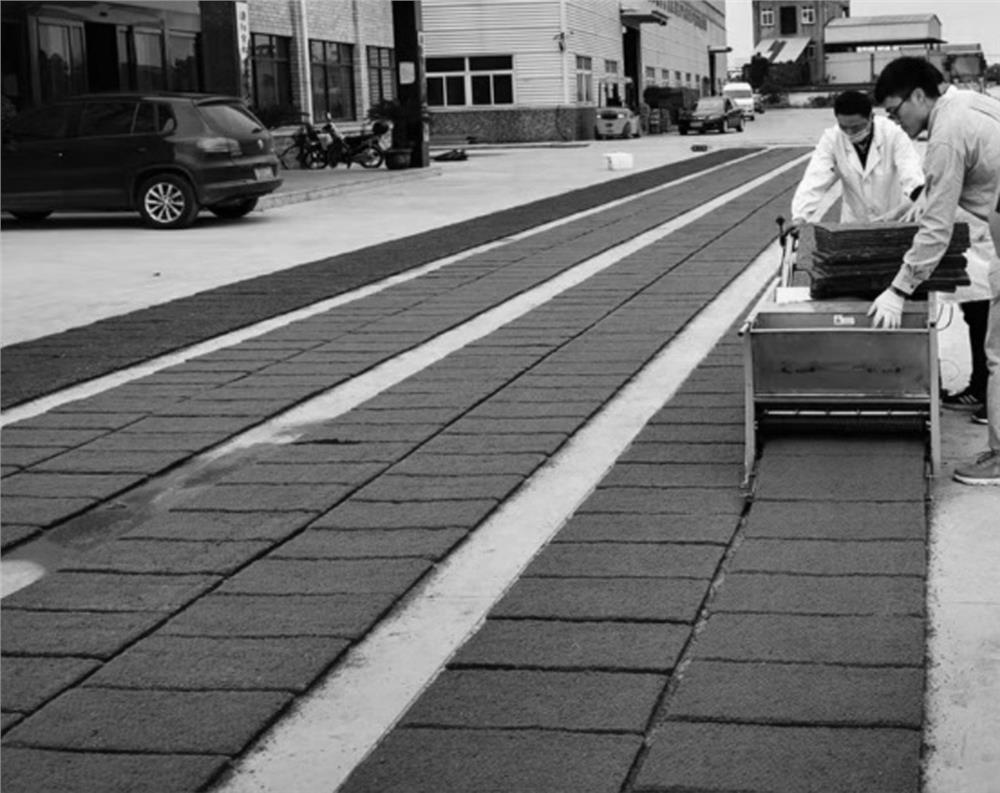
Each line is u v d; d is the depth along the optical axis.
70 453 7.12
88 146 18.50
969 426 6.91
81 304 12.06
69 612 4.93
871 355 6.13
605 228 16.94
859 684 4.07
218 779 3.77
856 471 6.13
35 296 12.57
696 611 4.67
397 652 4.54
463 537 5.56
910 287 5.99
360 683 4.32
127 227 18.92
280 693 4.20
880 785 3.52
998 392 5.90
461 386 8.22
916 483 5.93
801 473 6.14
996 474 5.94
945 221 5.85
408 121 30.52
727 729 3.85
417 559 5.29
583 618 4.64
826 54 86.12
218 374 8.87
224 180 18.52
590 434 7.13
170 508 6.17
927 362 6.10
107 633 4.71
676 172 28.20
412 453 6.83
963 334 7.86
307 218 19.77
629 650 4.37
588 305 11.00
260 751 3.92
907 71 5.88
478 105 50.69
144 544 5.61
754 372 6.22
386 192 24.91
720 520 5.57
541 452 6.71
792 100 81.25
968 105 5.89
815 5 86.69
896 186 7.41
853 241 6.28
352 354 9.35
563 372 8.52
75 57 24.95
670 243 15.12
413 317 10.73
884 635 4.41
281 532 5.68
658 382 8.27
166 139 18.28
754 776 3.58
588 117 52.69
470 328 10.34
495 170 31.67
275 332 10.30
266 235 17.44
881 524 5.44
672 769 3.63
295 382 8.54
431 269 13.73
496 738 3.84
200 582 5.16
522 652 4.38
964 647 4.38
